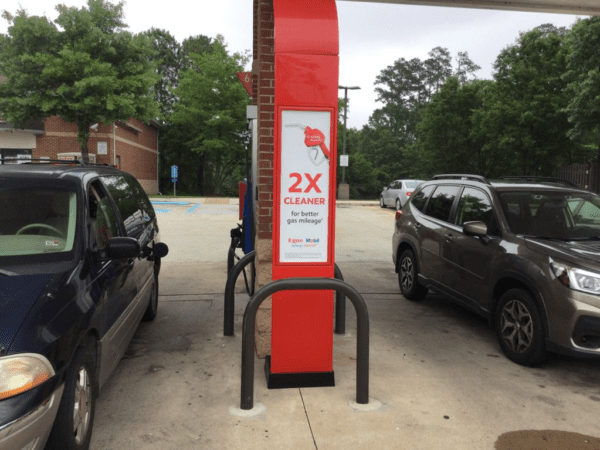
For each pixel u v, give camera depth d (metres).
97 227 3.74
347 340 5.23
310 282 3.56
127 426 3.40
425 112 32.62
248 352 3.58
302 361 4.00
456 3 7.03
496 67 24.53
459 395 3.93
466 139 30.80
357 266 9.51
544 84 22.84
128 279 4.13
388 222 18.06
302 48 3.76
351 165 49.81
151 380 4.16
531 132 23.14
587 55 16.39
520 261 4.54
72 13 21.06
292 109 3.79
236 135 38.50
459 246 5.52
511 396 3.93
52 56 20.69
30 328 2.55
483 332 5.53
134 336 5.25
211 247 11.34
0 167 3.81
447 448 3.17
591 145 22.97
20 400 2.35
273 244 3.87
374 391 3.98
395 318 6.02
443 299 6.98
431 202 6.60
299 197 3.87
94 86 21.42
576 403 3.83
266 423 3.45
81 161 4.48
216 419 3.50
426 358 4.73
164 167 49.72
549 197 5.27
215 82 37.22
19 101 20.88
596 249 4.35
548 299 4.18
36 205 3.47
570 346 4.04
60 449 2.69
